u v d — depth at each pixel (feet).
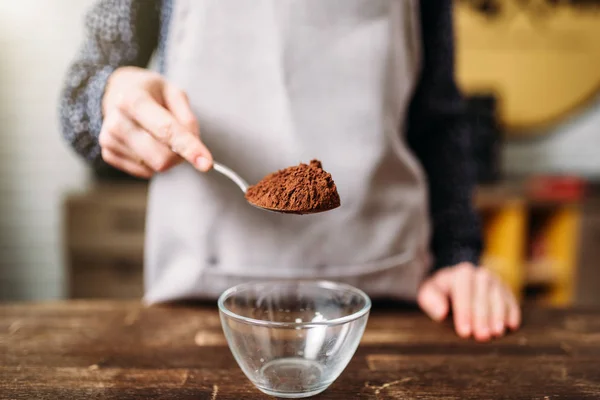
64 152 5.81
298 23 2.35
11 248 5.88
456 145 2.72
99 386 1.82
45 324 2.23
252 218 2.42
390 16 2.43
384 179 2.50
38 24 5.62
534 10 5.98
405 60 2.54
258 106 2.39
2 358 1.97
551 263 5.38
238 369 1.92
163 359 1.98
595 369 1.96
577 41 6.05
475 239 2.69
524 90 6.09
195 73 2.38
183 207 2.43
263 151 2.40
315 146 2.39
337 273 2.47
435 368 1.95
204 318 2.31
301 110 2.38
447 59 2.67
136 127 2.07
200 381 1.85
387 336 2.17
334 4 2.36
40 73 5.67
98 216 4.91
